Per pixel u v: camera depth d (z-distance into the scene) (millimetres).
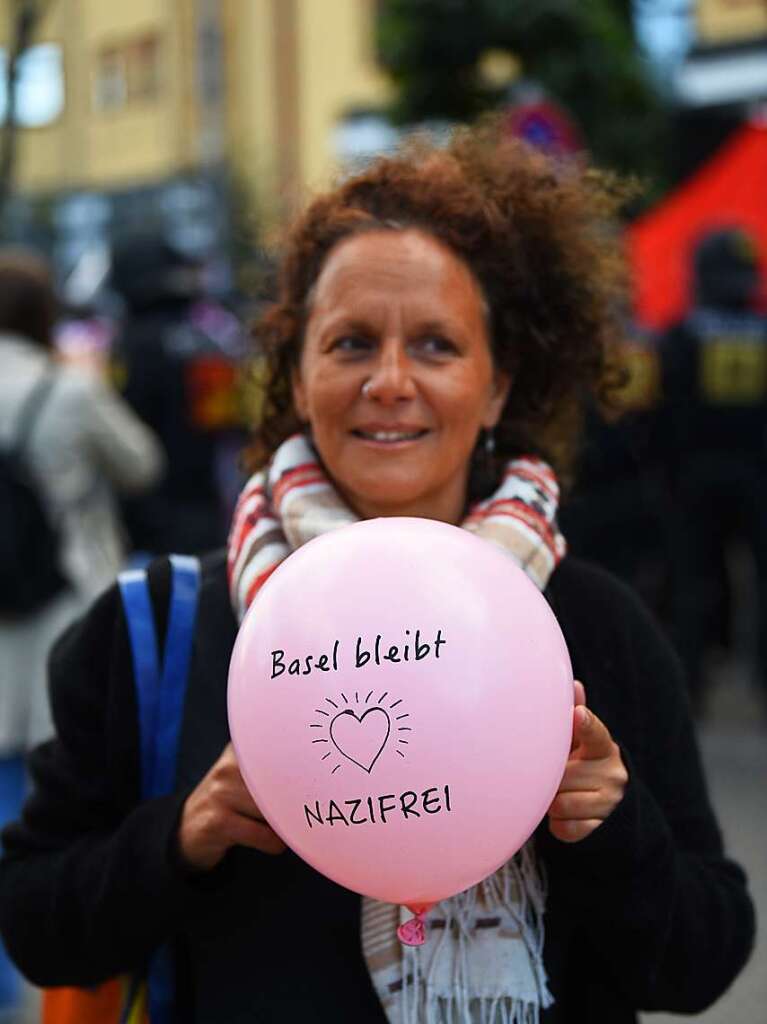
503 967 1316
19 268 3330
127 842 1346
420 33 5734
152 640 1437
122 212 14133
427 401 1420
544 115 4645
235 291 5871
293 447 1521
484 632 1133
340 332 1425
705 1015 3041
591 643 1461
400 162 1545
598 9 5875
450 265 1459
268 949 1343
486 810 1121
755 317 5238
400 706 1097
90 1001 1552
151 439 4805
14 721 3025
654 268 6438
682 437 5227
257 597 1225
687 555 5430
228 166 11398
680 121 7895
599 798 1283
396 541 1181
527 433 1670
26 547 3018
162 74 13711
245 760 1180
